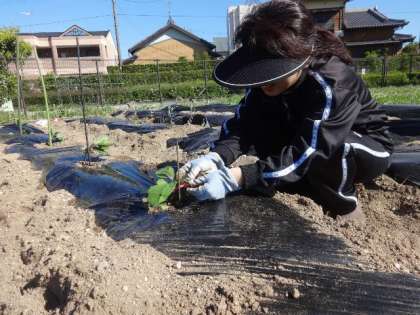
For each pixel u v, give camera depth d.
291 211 1.91
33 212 2.26
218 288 1.39
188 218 1.88
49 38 36.56
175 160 3.23
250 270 1.48
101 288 1.40
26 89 16.17
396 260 1.60
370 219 2.19
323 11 27.59
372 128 2.10
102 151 3.52
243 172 1.87
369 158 2.02
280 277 1.43
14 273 1.76
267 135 2.24
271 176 1.79
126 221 1.95
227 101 12.89
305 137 1.79
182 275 1.49
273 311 1.28
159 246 1.69
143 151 3.80
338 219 2.09
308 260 1.52
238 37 1.71
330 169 1.97
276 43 1.57
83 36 37.22
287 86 1.81
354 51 32.03
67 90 16.36
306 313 1.26
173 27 37.34
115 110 11.09
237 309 1.30
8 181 2.89
